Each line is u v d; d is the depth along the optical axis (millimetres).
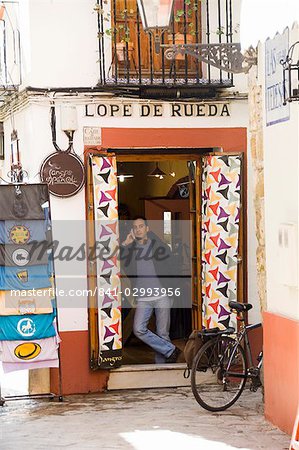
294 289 7844
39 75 10289
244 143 10688
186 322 11469
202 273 10867
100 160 10359
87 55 10391
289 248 7742
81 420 9070
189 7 10469
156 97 10445
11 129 11898
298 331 7688
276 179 8266
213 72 10586
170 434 8289
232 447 7715
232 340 9492
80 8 10375
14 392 10781
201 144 10625
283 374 8102
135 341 11797
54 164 10305
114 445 7941
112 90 10336
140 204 12883
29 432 8602
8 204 9789
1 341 9781
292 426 7902
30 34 10266
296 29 7609
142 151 10773
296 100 7172
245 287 10734
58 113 10352
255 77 9086
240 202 10562
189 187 11227
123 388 10688
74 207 10414
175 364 10883
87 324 10500
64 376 10477
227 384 9438
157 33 8586
